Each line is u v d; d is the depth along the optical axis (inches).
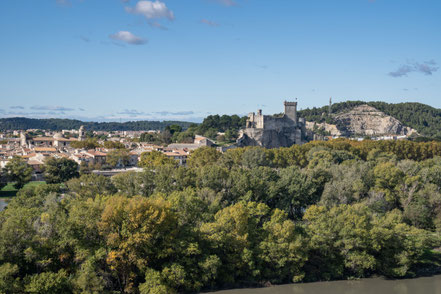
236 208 3245.6
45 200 3880.4
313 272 3304.6
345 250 3331.7
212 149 7687.0
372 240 3344.0
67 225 2822.3
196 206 3398.1
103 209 2979.8
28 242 2684.5
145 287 2687.0
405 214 4212.6
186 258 2933.1
